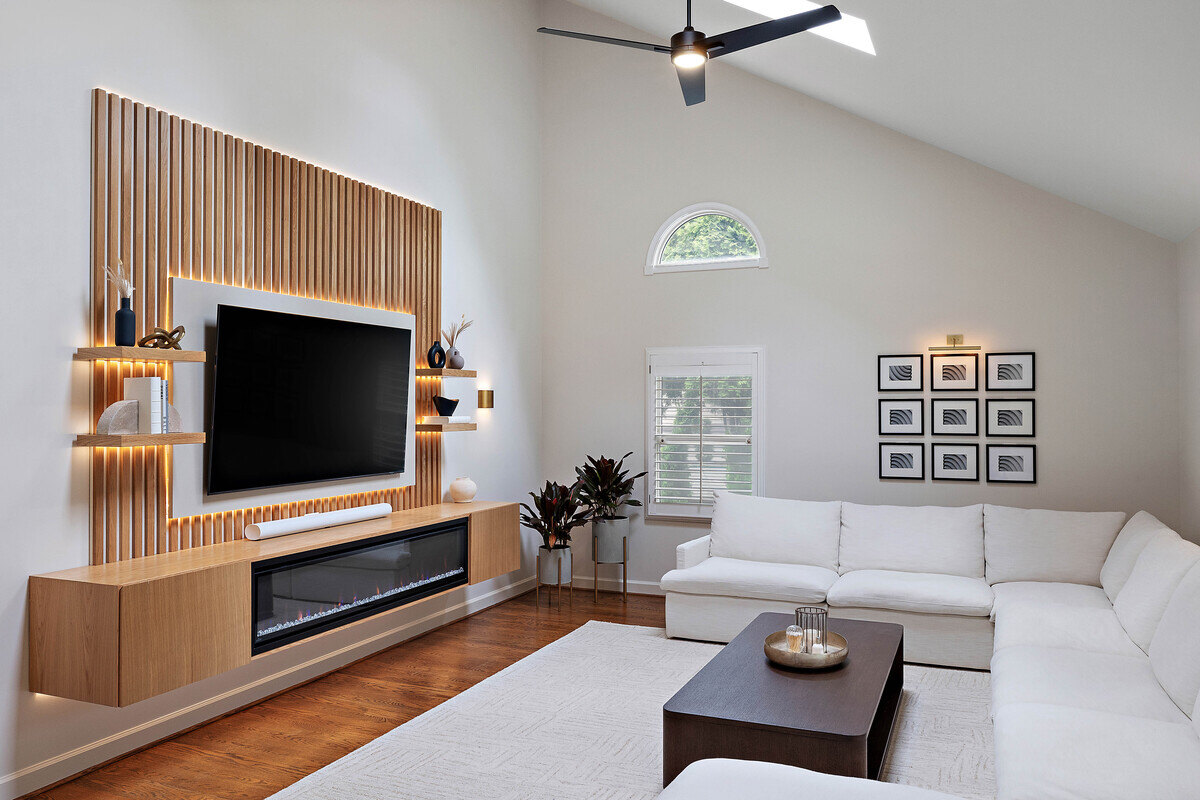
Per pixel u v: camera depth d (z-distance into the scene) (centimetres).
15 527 305
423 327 531
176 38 369
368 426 469
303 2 442
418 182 534
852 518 539
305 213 436
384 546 442
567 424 681
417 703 404
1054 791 218
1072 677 306
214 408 368
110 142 337
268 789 311
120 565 333
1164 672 293
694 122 641
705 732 286
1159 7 249
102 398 333
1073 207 543
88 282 331
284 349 406
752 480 620
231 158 392
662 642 507
